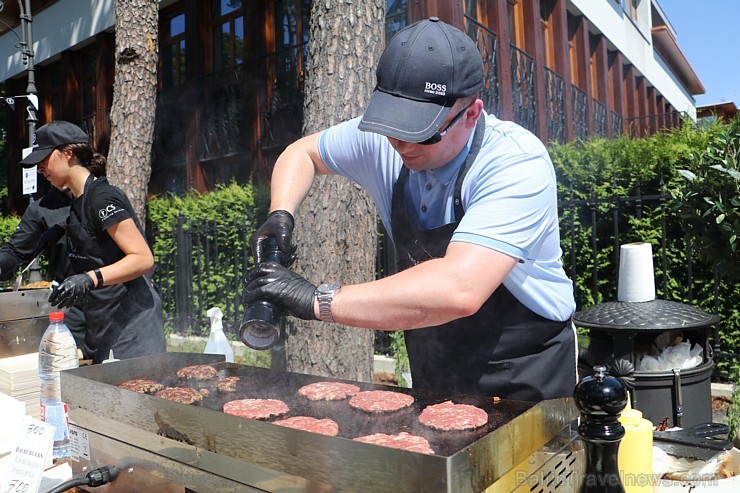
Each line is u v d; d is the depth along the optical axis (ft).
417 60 4.35
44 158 8.30
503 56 24.32
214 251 24.14
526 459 3.71
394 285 4.10
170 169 33.94
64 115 39.60
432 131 4.30
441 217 5.39
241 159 29.94
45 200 9.55
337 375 10.27
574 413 4.42
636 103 43.19
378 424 4.72
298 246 10.36
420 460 3.01
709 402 9.05
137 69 18.22
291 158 6.43
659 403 8.58
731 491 4.08
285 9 27.63
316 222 10.18
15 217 39.70
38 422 4.90
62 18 38.27
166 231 25.18
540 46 27.81
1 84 47.67
